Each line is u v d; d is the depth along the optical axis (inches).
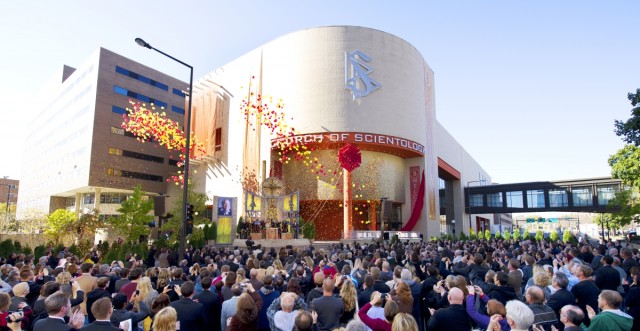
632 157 1023.0
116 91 2566.4
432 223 2107.5
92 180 2396.7
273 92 1898.4
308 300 291.6
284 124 1802.4
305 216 1945.1
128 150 2598.4
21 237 1535.4
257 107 1744.6
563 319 191.6
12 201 4744.1
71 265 398.0
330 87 1786.4
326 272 397.7
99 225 1326.3
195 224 1508.4
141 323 272.1
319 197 1845.5
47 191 3016.7
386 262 397.4
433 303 310.3
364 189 1865.2
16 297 264.7
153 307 232.8
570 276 353.1
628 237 1875.0
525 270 408.2
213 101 2224.4
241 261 599.8
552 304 255.4
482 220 3730.3
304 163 1895.9
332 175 1846.7
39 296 290.0
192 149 2252.7
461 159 3157.0
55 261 677.9
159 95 2817.4
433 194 2174.0
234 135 2103.8
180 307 241.8
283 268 467.2
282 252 652.1
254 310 214.2
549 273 366.3
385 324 219.0
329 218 1936.5
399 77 1905.8
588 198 2432.3
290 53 1877.5
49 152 3127.5
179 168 2888.8
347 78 1795.0
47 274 372.2
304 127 1770.4
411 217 2016.5
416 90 2006.6
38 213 2694.4
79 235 1284.4
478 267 369.7
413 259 455.8
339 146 1829.5
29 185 3521.2
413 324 163.2
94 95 2477.9
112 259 829.8
